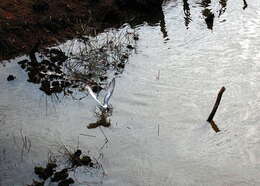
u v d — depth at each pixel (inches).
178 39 549.6
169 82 454.9
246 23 592.1
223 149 362.9
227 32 567.2
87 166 341.1
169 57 504.4
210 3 662.5
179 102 423.5
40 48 500.4
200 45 533.3
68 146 362.9
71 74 460.4
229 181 329.4
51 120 394.6
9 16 518.9
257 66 483.8
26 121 390.9
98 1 600.4
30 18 530.3
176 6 652.7
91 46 513.7
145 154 357.1
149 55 507.5
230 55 507.5
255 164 346.6
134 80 458.3
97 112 407.5
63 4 573.3
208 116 403.2
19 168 337.1
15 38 497.7
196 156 354.9
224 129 386.6
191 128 388.2
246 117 401.4
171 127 389.4
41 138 370.6
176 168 342.3
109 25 576.7
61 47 511.2
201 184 326.3
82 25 549.0
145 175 334.6
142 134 380.2
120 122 394.6
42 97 425.1
